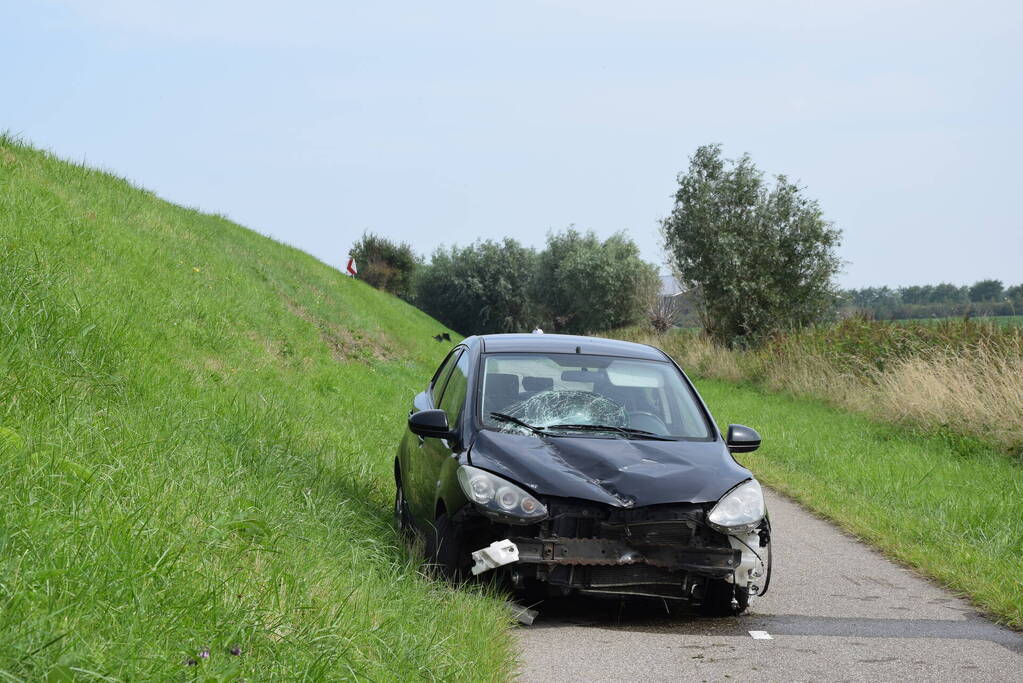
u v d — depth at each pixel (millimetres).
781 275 33500
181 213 24047
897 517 9531
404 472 8023
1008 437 13391
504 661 4871
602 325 74875
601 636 5684
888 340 21188
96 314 9219
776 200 33594
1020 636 5898
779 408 19641
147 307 11562
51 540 3762
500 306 102250
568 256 80188
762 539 6438
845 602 6770
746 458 13578
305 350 16453
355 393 14695
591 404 7102
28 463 4586
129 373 8039
